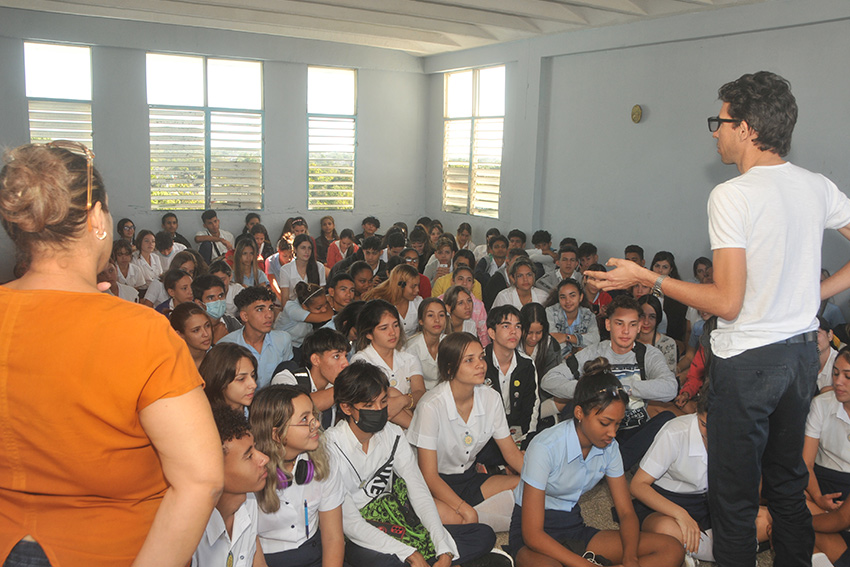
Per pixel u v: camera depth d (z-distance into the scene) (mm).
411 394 3459
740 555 1837
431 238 8703
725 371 1736
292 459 2336
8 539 935
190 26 8430
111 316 930
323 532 2391
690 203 6371
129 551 971
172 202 8828
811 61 5309
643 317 4090
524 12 6535
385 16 7387
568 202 7836
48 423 899
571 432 2572
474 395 3070
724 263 1658
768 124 1683
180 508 940
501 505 3012
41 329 904
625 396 2490
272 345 3771
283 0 6793
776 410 1790
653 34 6430
